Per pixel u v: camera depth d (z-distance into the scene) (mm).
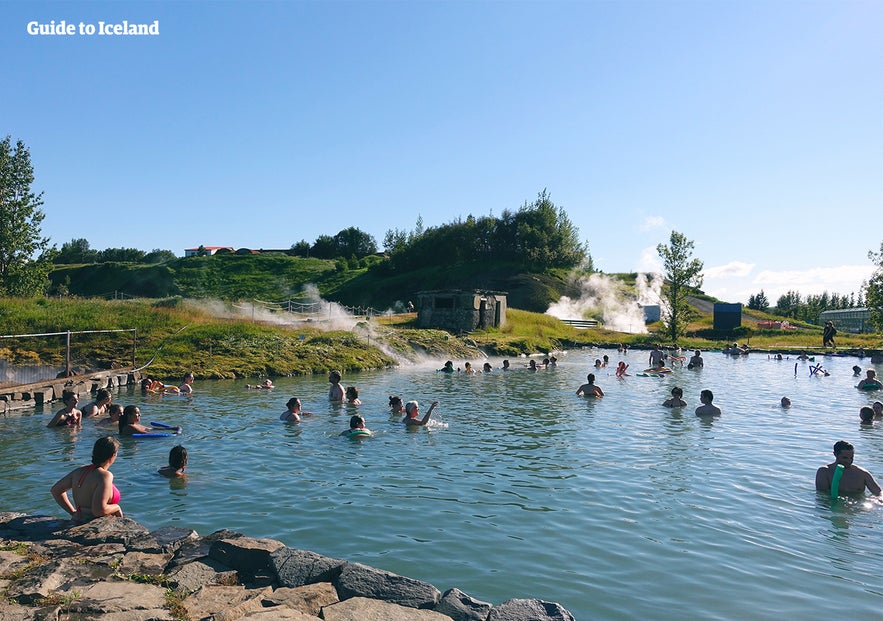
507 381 25984
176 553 6461
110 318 29312
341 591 5648
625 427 15180
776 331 63156
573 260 103250
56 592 5297
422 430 14547
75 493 7750
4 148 38406
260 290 108500
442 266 104625
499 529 7844
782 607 5777
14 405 16531
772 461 11617
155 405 17797
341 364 29766
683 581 6348
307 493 9328
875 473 10789
